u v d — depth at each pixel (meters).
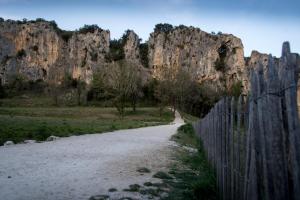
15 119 40.16
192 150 20.95
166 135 31.27
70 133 26.16
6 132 21.45
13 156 13.95
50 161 13.13
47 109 105.75
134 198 8.44
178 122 81.75
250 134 5.50
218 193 9.10
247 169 5.63
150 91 143.62
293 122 3.95
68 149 16.94
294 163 3.92
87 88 154.38
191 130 37.91
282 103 4.31
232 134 7.28
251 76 5.46
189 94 122.62
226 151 7.87
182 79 120.81
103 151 16.88
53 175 10.62
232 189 7.11
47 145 18.28
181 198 8.57
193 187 9.22
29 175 10.46
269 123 4.53
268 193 4.61
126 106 124.50
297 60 4.05
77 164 12.76
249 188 5.45
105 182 10.04
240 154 6.51
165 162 14.52
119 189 9.27
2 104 133.00
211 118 12.98
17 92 181.12
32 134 22.00
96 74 139.00
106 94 104.25
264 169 4.71
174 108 111.81
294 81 3.98
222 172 8.57
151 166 13.29
